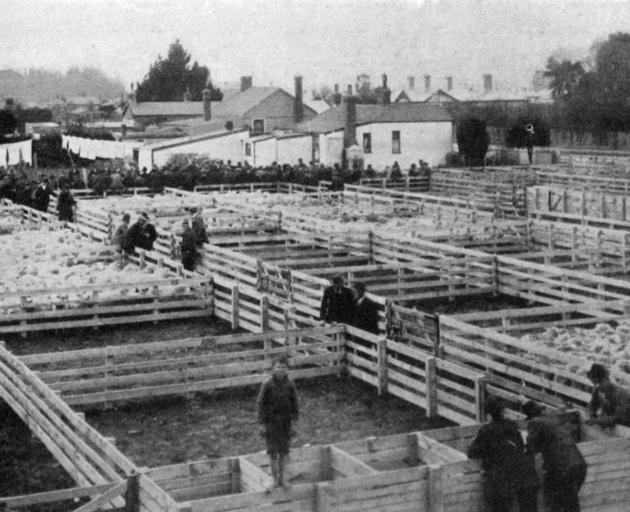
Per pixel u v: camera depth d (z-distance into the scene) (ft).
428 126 274.77
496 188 197.06
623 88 332.80
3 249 122.62
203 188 207.31
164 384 71.82
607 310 92.12
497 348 74.59
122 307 93.45
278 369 47.03
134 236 115.55
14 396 66.39
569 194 172.65
